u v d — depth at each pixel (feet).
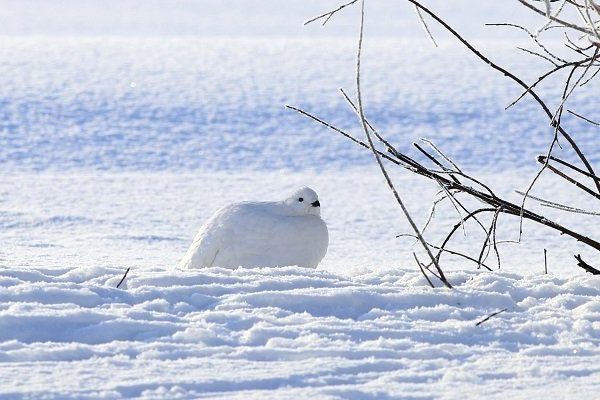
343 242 113.29
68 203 140.56
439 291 40.70
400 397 26.94
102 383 27.43
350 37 429.38
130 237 110.83
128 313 35.81
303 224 55.57
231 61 320.09
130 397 26.45
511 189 163.84
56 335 33.63
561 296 40.91
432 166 191.83
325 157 196.75
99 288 40.01
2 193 148.36
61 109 232.32
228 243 55.21
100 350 31.09
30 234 111.86
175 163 188.14
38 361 29.96
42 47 346.33
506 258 99.55
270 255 55.06
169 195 151.84
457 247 110.42
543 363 30.94
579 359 31.48
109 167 182.29
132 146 201.36
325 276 45.50
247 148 203.10
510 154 199.93
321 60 323.16
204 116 231.09
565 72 285.64
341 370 29.66
